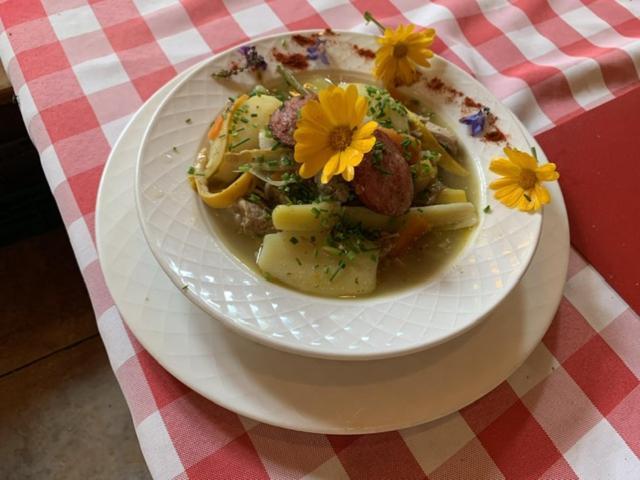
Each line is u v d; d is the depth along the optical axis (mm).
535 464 230
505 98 345
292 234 251
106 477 482
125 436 500
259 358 234
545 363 253
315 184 262
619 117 332
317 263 246
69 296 562
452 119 309
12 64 336
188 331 238
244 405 222
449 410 227
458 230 274
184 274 232
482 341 243
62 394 516
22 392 514
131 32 357
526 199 260
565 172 310
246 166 268
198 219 256
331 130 229
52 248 582
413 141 278
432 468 227
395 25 382
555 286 261
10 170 485
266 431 230
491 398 244
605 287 277
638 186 305
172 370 227
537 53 379
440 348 240
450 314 230
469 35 386
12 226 554
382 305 235
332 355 210
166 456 223
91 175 295
